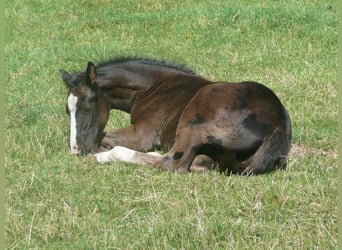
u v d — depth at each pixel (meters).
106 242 9.56
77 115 12.63
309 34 19.95
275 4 22.02
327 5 21.92
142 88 13.07
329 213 10.19
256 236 9.65
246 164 11.50
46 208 10.61
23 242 9.79
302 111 14.62
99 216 10.38
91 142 12.67
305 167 11.77
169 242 9.58
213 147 11.62
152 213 10.23
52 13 22.48
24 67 18.30
